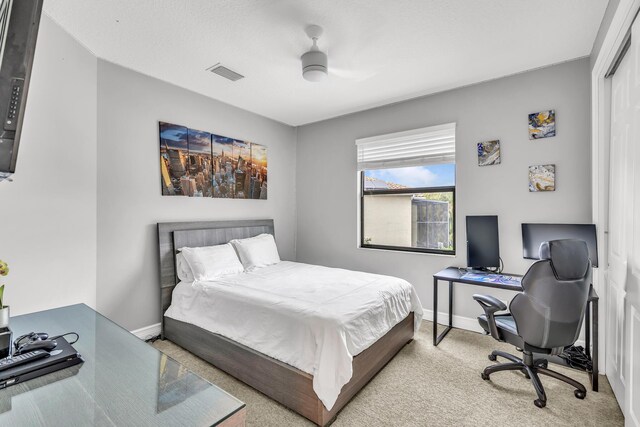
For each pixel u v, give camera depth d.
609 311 2.21
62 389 0.91
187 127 3.29
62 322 1.44
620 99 2.02
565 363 2.46
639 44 1.58
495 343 2.88
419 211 3.74
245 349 2.20
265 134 4.23
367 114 3.94
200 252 3.05
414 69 2.83
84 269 2.48
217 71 2.87
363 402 2.01
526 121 2.90
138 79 2.89
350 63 2.71
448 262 3.35
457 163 3.28
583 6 1.97
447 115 3.33
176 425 0.76
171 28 2.20
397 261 3.70
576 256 1.87
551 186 2.77
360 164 4.01
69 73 2.32
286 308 2.13
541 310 1.89
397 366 2.47
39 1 0.96
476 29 2.21
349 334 1.95
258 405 1.99
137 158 2.89
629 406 1.68
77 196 2.42
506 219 3.00
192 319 2.68
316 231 4.47
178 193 3.20
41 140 2.15
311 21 2.12
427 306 3.49
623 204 1.91
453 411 1.92
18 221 2.02
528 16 2.07
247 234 3.87
